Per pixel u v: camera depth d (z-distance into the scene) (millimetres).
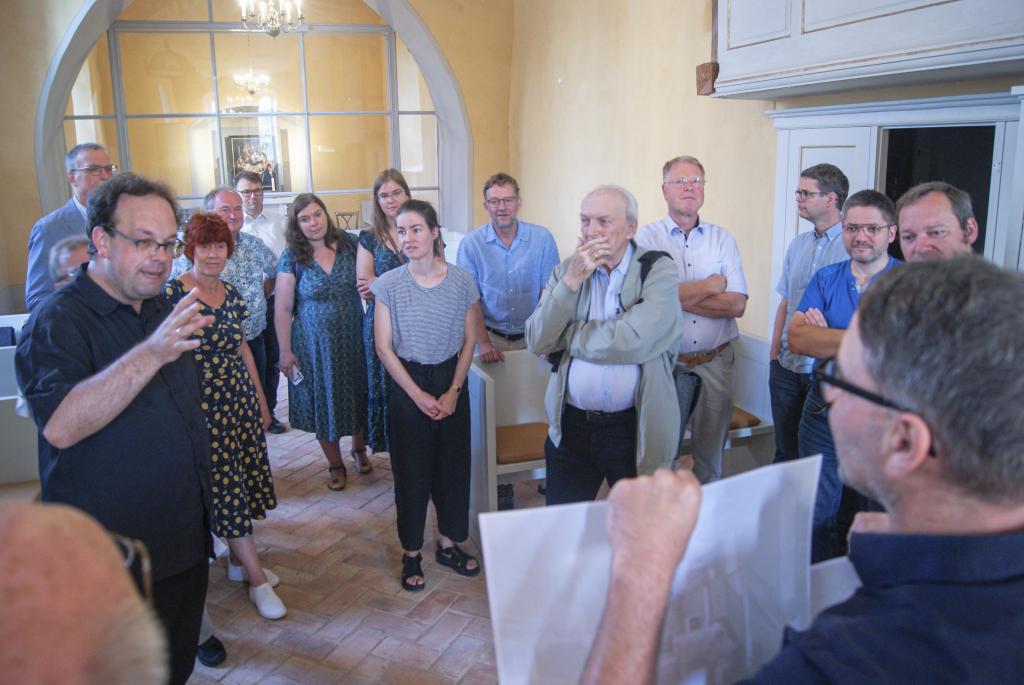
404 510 3244
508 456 3473
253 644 2941
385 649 2912
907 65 2771
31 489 3107
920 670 739
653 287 2604
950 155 3559
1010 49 2418
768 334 4434
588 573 938
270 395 5203
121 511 1907
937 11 2639
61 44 7547
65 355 1846
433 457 3305
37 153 7699
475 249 4152
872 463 841
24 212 7750
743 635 1021
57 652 538
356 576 3438
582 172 6746
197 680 2725
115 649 562
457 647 2926
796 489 1040
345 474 4391
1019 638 727
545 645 935
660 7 5270
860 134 3664
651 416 2641
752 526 1012
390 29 9531
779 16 3391
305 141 9695
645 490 922
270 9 7645
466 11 8234
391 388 3199
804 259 3297
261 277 4395
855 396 849
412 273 3133
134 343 1984
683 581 969
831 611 853
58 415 1766
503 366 3803
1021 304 765
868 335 832
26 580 550
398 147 9820
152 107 9344
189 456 2029
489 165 8641
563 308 2619
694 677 995
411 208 3074
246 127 9586
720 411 3393
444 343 3148
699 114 4938
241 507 3020
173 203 1963
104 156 3746
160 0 8914
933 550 783
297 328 4145
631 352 2562
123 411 1895
